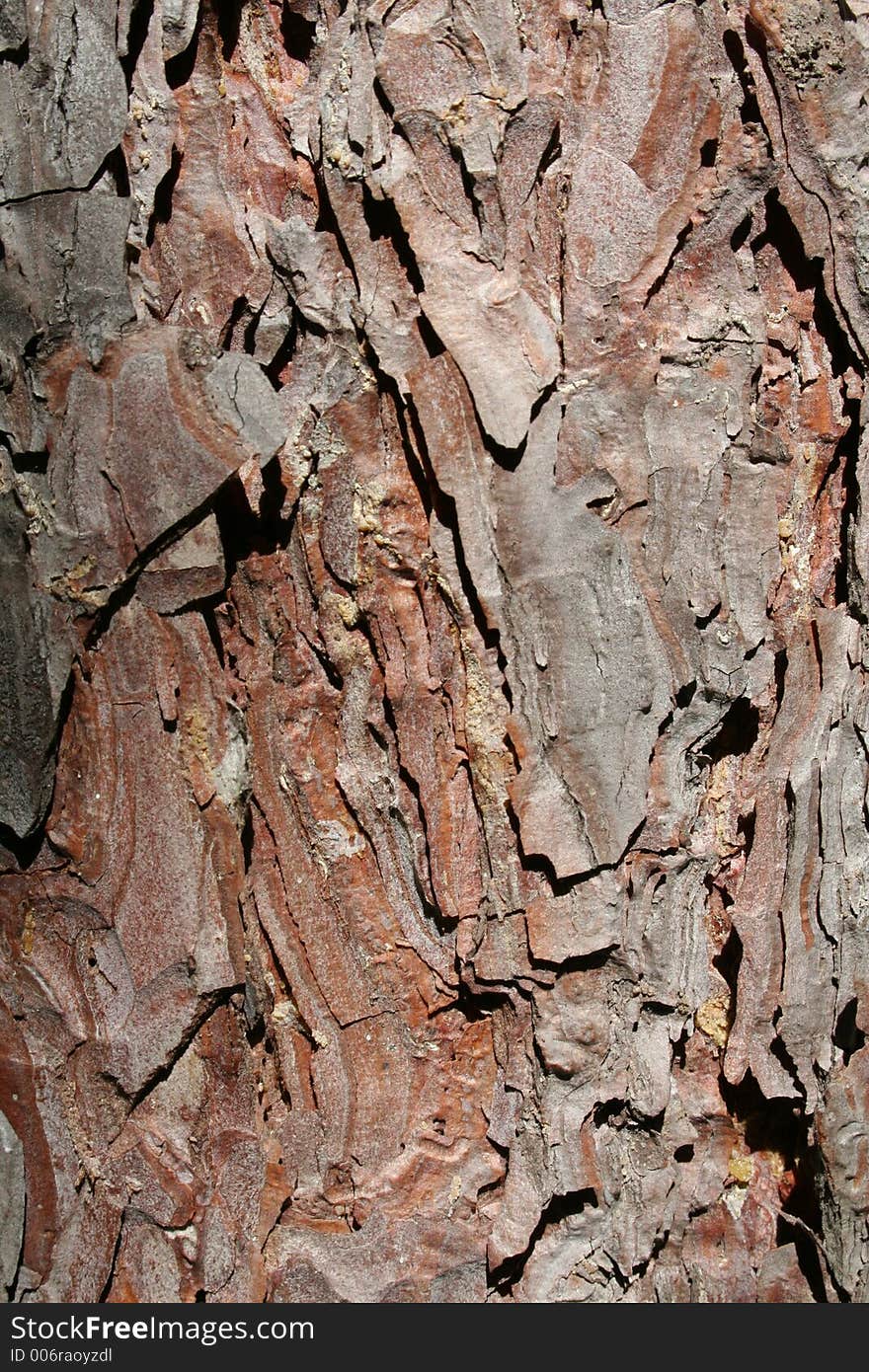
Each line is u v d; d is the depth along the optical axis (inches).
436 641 19.4
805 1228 20.2
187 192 19.3
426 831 19.5
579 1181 19.5
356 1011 19.7
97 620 19.1
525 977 19.5
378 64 19.1
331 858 19.7
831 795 20.0
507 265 19.2
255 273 19.4
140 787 19.1
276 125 19.7
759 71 19.6
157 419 18.9
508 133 19.2
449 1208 19.6
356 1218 19.6
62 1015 19.3
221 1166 19.4
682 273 19.7
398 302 19.3
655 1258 20.1
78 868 19.2
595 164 19.4
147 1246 19.3
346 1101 19.6
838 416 20.1
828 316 20.0
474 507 19.1
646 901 19.7
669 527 19.5
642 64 19.4
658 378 19.6
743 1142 20.4
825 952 20.0
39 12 18.8
